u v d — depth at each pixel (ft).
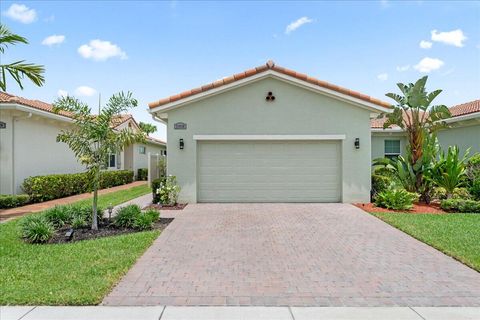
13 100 43.50
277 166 44.93
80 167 66.08
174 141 44.11
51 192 49.21
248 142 44.80
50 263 20.72
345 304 15.85
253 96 44.09
